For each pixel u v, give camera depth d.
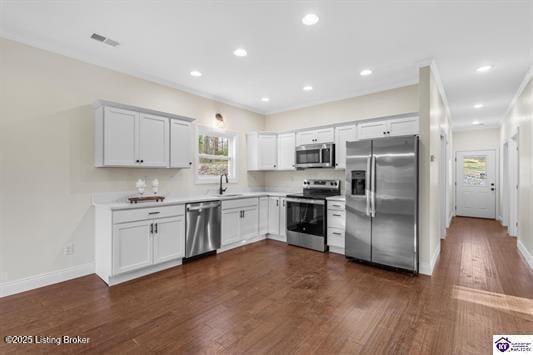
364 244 3.59
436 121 3.75
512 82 3.98
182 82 4.04
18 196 2.72
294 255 4.02
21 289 2.72
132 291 2.76
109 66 3.37
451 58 3.20
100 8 2.26
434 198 3.60
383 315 2.29
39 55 2.85
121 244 2.95
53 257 2.94
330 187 4.63
